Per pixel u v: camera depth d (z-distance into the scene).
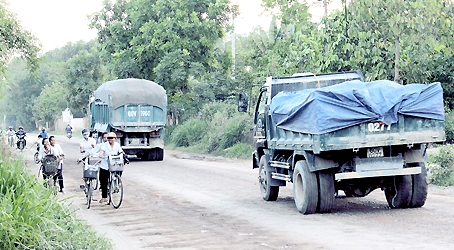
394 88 17.77
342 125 17.25
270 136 21.70
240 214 19.50
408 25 31.84
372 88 17.78
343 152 18.28
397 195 19.19
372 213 18.59
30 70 43.19
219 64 69.88
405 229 15.53
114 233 16.72
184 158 50.00
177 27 67.19
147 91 44.31
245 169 37.00
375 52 33.94
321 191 18.52
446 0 32.62
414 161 18.47
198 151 55.88
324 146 17.27
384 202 21.14
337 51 35.81
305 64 41.72
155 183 29.88
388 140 17.62
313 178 18.62
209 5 68.06
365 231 15.48
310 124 17.78
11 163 15.99
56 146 26.08
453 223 16.19
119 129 43.94
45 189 14.76
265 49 60.12
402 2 31.83
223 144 51.97
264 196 22.88
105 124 45.03
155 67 68.38
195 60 68.25
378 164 17.95
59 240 11.92
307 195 18.58
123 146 44.56
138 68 69.31
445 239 14.00
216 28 68.12
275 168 22.23
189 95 68.38
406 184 18.94
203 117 63.03
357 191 19.53
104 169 22.22
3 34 41.25
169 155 53.81
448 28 32.22
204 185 28.52
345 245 13.80
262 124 22.59
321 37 37.03
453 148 26.66
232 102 64.12
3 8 41.19
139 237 15.96
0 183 14.41
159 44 67.06
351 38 34.97
